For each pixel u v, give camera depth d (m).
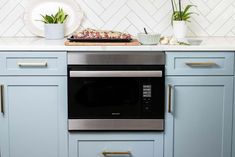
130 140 2.92
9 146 2.93
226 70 2.88
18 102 2.89
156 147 2.94
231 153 2.97
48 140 2.93
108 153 2.92
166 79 2.88
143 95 2.87
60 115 2.90
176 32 3.19
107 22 3.45
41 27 3.41
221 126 2.94
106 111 2.89
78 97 2.86
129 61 2.84
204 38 3.36
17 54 2.83
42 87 2.88
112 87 2.86
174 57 2.86
